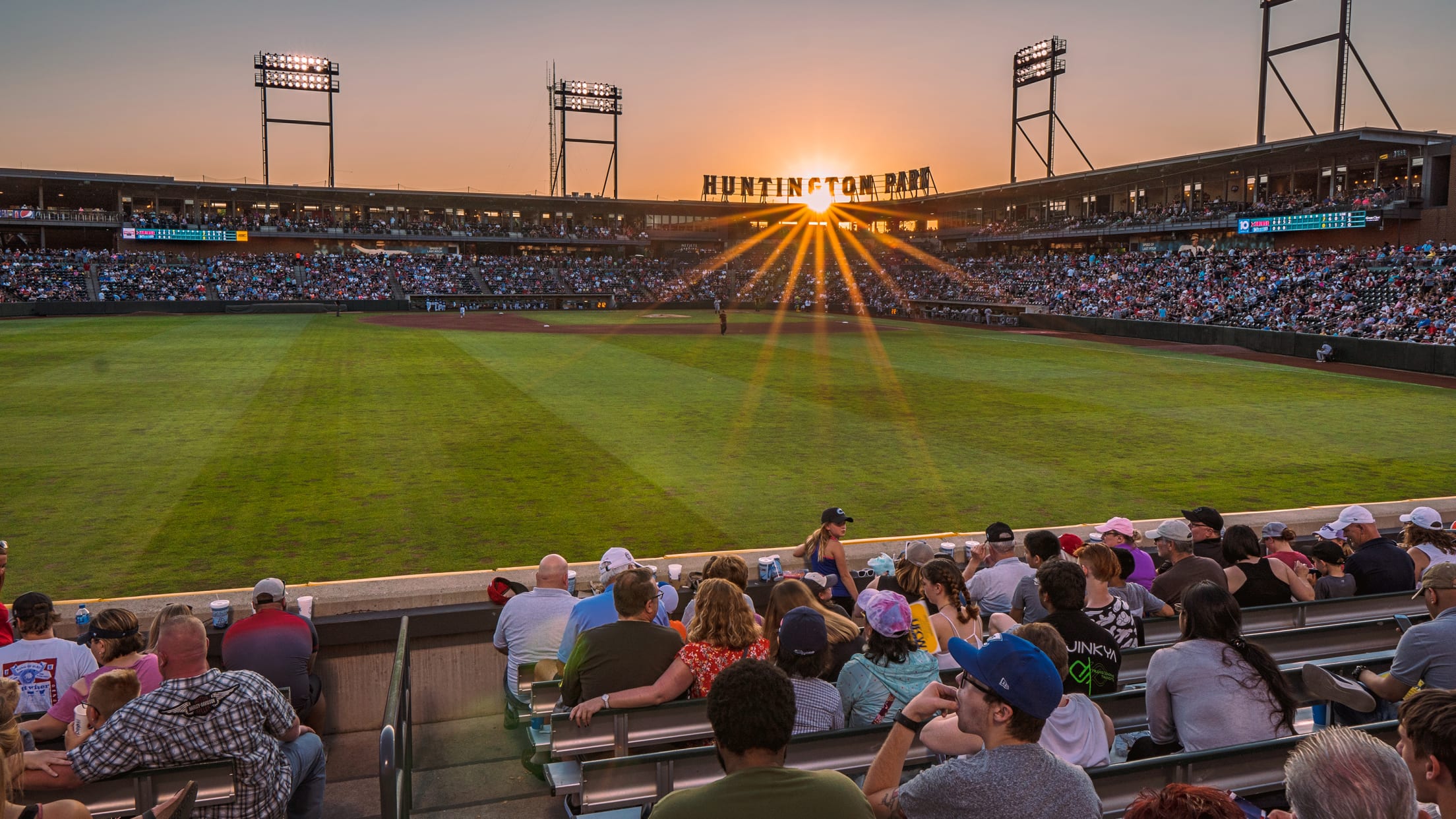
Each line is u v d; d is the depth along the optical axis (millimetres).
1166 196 75375
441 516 14602
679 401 26859
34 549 12836
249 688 4422
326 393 27750
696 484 16828
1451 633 4555
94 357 37375
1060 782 2967
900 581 7098
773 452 19766
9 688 4215
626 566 7336
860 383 31203
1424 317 39469
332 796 5945
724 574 6738
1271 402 26922
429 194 90500
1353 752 2465
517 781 5938
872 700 4664
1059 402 27062
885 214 108000
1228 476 17578
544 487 16484
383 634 7414
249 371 32969
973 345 46781
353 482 16750
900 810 3227
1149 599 6895
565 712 4652
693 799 2887
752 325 62906
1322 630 5867
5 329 52406
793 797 2877
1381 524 11625
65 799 4047
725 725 2943
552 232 98750
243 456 18859
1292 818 2955
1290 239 62469
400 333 52281
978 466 18500
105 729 4203
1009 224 91250
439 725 7125
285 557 12516
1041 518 14719
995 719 3025
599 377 32375
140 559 12430
